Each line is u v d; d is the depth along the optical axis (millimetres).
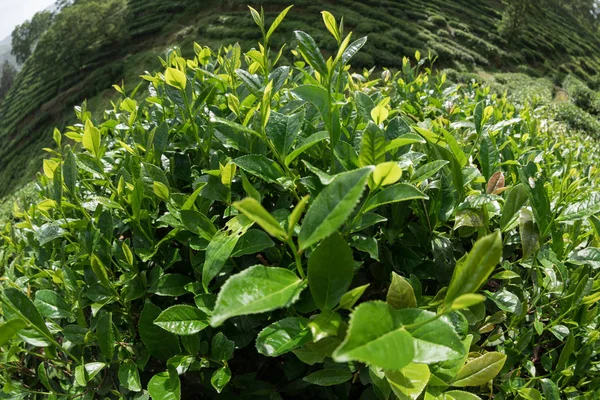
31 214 1973
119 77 37188
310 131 1483
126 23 42688
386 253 1434
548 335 1527
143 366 1295
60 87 41938
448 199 1445
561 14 54844
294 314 1205
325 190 812
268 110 1210
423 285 1516
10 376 1490
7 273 1662
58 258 1680
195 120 1746
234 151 1665
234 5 38031
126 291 1394
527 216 1367
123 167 1661
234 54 1889
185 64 2164
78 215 1728
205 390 1385
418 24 34688
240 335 1310
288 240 812
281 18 1438
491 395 1314
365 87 2498
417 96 2723
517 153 2061
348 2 35406
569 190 1661
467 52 32031
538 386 1402
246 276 824
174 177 1699
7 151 42656
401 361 695
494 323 1354
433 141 1456
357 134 1434
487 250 736
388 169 991
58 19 43062
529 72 33188
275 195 1573
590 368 1425
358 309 706
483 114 1629
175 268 1540
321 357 1078
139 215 1455
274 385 1384
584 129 10656
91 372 1248
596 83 36250
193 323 1136
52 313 1353
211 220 1347
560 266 1376
